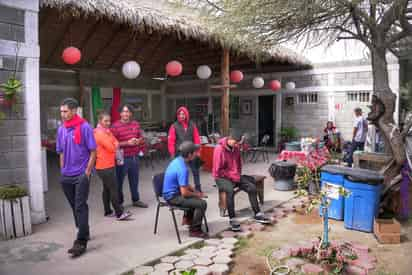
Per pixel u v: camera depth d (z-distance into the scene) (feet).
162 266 11.14
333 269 10.89
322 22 15.43
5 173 14.03
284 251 12.17
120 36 30.27
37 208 15.06
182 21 21.88
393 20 15.11
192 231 13.64
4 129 13.91
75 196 12.46
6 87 13.34
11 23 13.84
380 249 12.73
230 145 15.69
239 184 15.84
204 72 28.30
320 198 12.66
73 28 26.91
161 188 13.87
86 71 37.29
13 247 12.58
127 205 18.15
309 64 36.42
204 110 47.14
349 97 35.35
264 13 14.70
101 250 12.38
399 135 15.57
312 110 37.91
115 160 16.57
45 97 36.73
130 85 45.65
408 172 16.07
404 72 30.86
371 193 14.32
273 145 41.32
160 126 48.42
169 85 50.88
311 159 19.85
